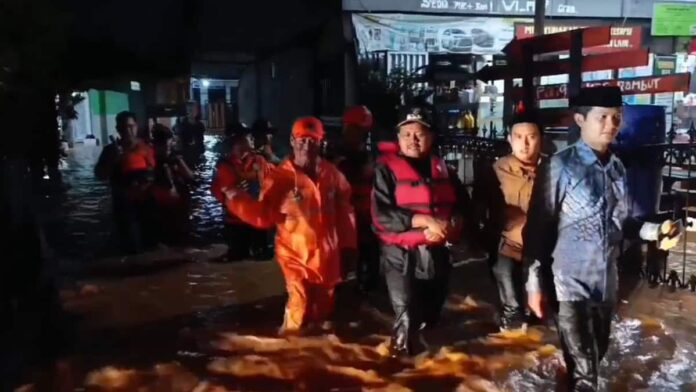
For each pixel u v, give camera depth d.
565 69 7.21
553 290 3.96
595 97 3.78
